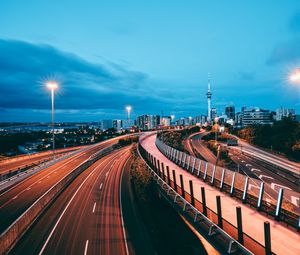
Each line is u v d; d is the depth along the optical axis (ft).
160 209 88.43
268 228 30.91
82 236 66.64
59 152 243.19
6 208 81.82
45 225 73.05
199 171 75.61
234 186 56.44
